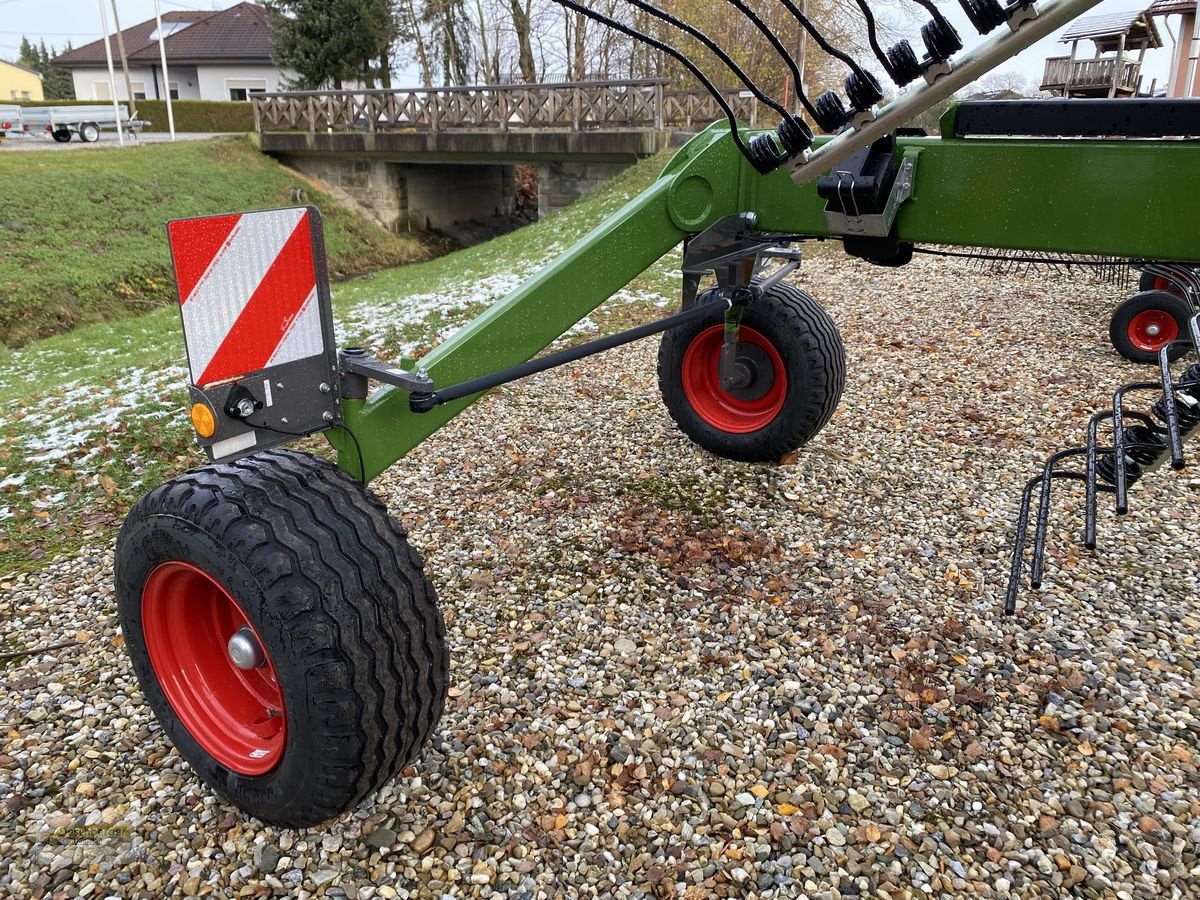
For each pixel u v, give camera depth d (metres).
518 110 17.97
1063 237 2.22
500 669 2.87
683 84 22.78
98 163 18.45
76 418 5.62
